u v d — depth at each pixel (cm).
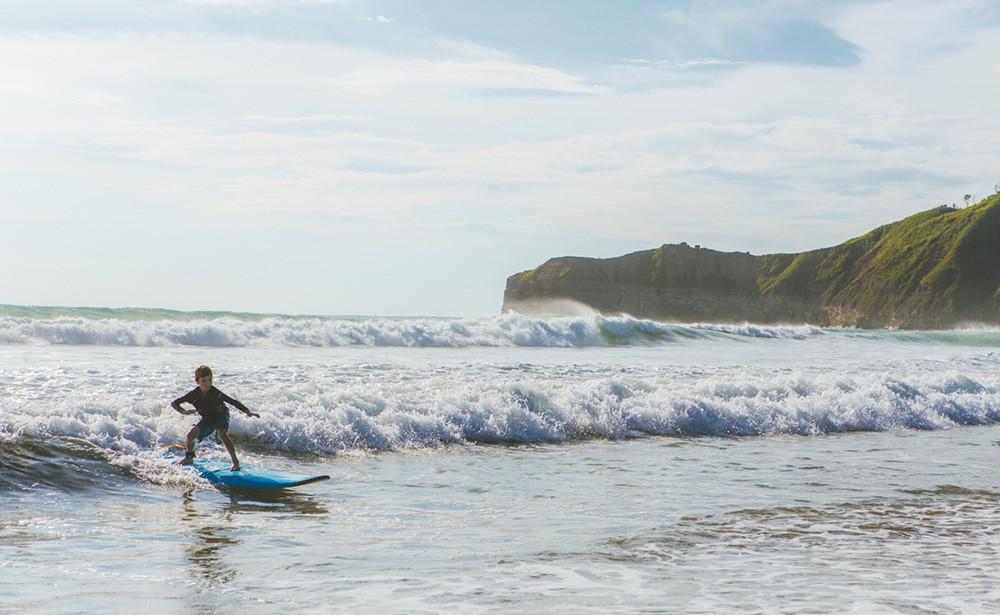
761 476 1330
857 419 1977
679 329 4603
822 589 739
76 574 730
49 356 2283
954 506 1143
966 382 2467
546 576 766
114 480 1091
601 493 1166
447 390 1720
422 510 1041
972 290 18275
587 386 1891
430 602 680
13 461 1073
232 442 1317
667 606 682
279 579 738
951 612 680
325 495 1109
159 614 634
